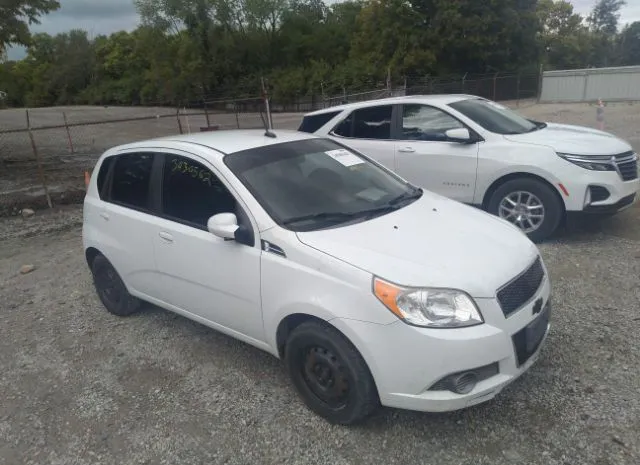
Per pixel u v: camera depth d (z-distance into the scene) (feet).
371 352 9.41
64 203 34.83
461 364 9.11
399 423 10.50
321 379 10.51
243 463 9.89
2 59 63.52
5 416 12.10
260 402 11.62
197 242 12.41
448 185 21.03
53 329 16.30
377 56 140.15
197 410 11.57
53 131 90.33
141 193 14.29
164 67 197.06
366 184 13.28
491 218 12.42
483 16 128.57
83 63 266.98
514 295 9.91
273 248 10.93
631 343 12.51
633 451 9.27
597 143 19.17
